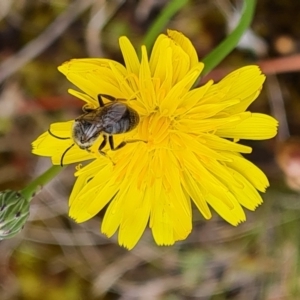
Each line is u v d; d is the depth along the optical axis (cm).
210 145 10
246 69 10
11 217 10
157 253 15
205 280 15
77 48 14
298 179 13
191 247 15
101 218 15
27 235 15
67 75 10
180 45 10
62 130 10
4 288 15
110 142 10
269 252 14
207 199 10
